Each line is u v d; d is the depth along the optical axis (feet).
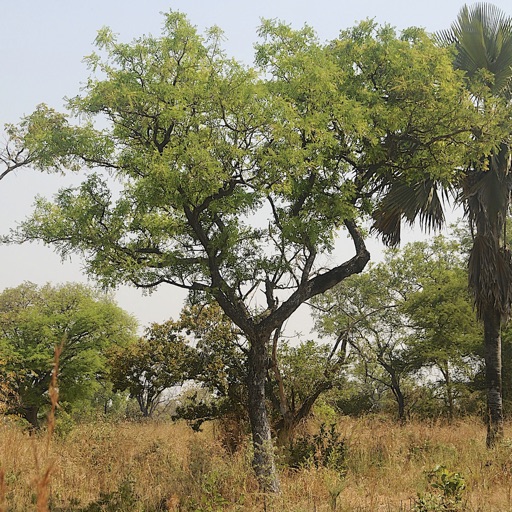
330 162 39.65
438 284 103.45
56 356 7.24
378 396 122.62
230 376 53.11
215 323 53.88
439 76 39.19
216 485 32.96
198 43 37.45
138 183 37.81
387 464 39.17
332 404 65.00
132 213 39.01
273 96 38.68
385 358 110.52
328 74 38.27
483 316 51.31
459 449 44.60
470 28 50.62
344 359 54.70
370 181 44.19
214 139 36.81
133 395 59.72
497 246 50.06
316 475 34.91
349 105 37.50
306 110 39.24
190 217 38.06
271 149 35.83
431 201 50.11
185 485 33.81
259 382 38.73
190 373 53.67
